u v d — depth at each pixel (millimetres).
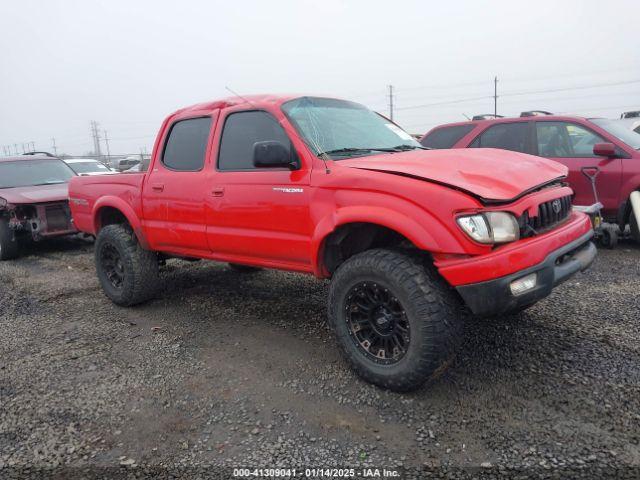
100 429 2889
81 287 5973
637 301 4383
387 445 2607
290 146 3639
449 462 2441
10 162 9359
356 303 3260
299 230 3533
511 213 2898
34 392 3342
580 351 3475
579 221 3455
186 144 4512
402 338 3068
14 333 4469
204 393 3250
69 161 16703
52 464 2588
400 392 3096
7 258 8102
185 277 6121
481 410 2855
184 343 4094
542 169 3494
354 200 3168
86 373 3602
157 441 2752
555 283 2982
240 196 3871
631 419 2682
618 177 6375
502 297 2750
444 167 3174
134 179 4863
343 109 4266
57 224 8242
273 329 4305
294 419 2896
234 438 2744
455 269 2818
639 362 3273
